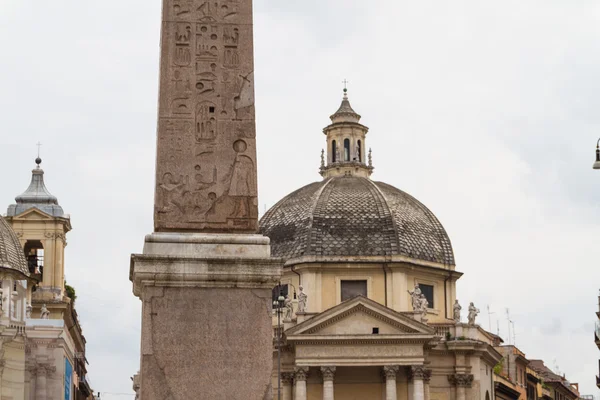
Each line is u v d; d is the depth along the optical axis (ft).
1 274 256.52
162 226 75.41
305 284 328.70
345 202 343.46
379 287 329.93
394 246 331.57
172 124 76.79
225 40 78.59
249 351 74.49
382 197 345.92
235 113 77.56
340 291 329.52
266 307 75.05
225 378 73.97
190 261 74.64
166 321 74.08
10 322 253.24
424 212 352.90
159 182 76.02
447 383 336.90
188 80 77.61
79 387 380.17
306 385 312.91
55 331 272.51
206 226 75.72
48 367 270.67
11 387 255.29
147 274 74.08
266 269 75.10
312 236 333.01
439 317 341.82
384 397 314.14
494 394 369.91
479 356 338.13
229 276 74.74
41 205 341.62
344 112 371.56
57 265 333.83
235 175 76.69
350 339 311.47
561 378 611.88
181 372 73.72
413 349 312.91
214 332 74.43
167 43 78.07
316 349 312.71
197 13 78.84
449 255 345.10
